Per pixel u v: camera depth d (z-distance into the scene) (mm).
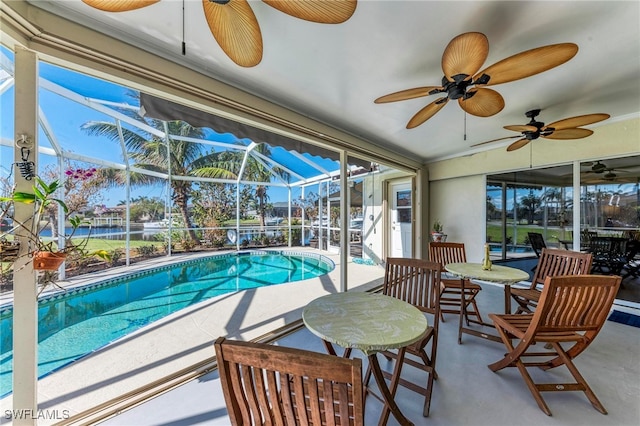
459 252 3801
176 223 8867
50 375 2143
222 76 2385
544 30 1833
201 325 3129
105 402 1847
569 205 4148
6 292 3867
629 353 2514
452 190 5742
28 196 1453
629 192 3611
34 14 1539
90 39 1716
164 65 2033
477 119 3516
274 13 1658
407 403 1870
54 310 4191
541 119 3510
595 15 1684
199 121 2762
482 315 3475
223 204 9930
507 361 2098
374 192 7430
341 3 1232
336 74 2389
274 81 2498
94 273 5770
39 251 1519
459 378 2141
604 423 1678
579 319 1896
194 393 1973
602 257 3801
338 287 4824
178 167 8594
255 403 903
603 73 2400
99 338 3191
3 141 3197
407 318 1626
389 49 2037
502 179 4996
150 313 4051
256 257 9086
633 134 3445
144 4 1286
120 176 6484
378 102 2236
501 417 1729
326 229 9492
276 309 3650
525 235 4695
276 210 10961
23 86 1546
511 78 1847
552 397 1924
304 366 782
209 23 1420
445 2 1589
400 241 6805
